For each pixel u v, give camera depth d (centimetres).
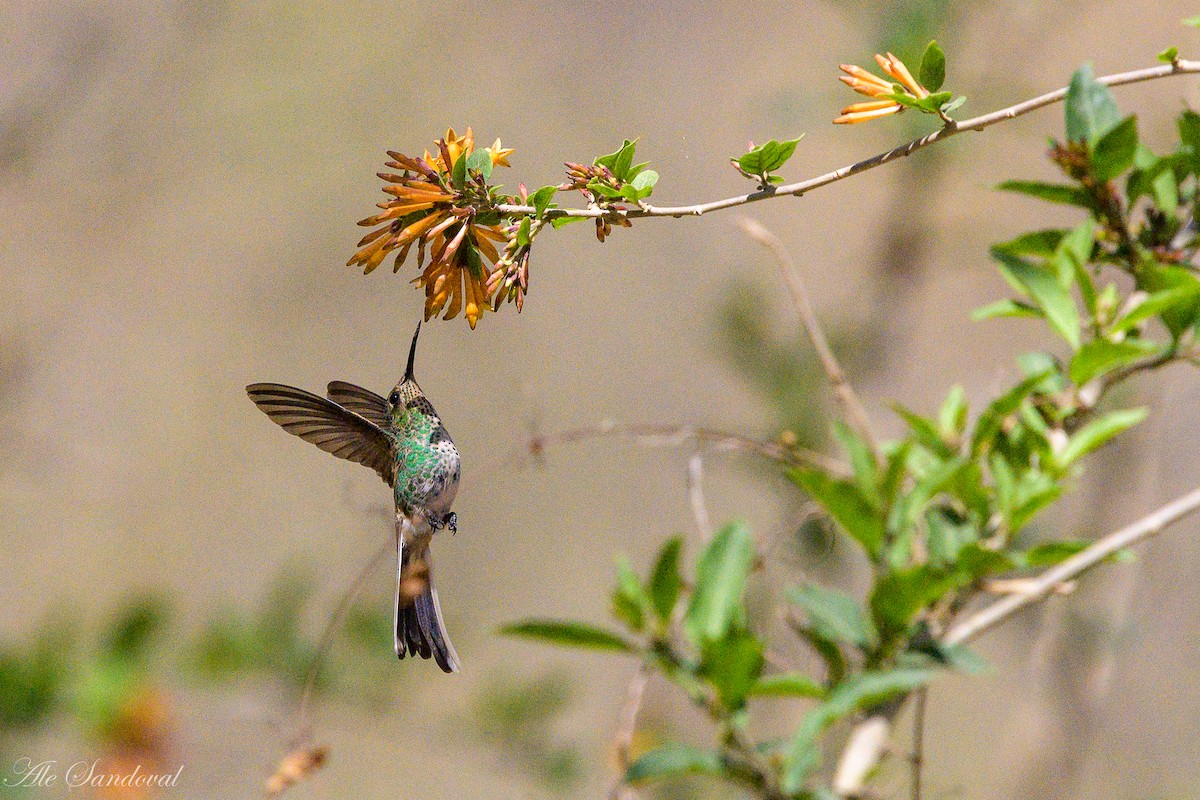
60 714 679
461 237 652
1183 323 661
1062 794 677
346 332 860
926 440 663
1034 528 678
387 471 671
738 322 691
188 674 682
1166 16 701
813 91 696
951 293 704
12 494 735
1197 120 662
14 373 752
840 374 665
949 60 695
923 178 699
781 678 655
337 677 686
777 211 740
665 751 655
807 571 669
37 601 723
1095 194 662
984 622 658
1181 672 685
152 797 678
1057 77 701
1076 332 661
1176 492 679
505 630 656
